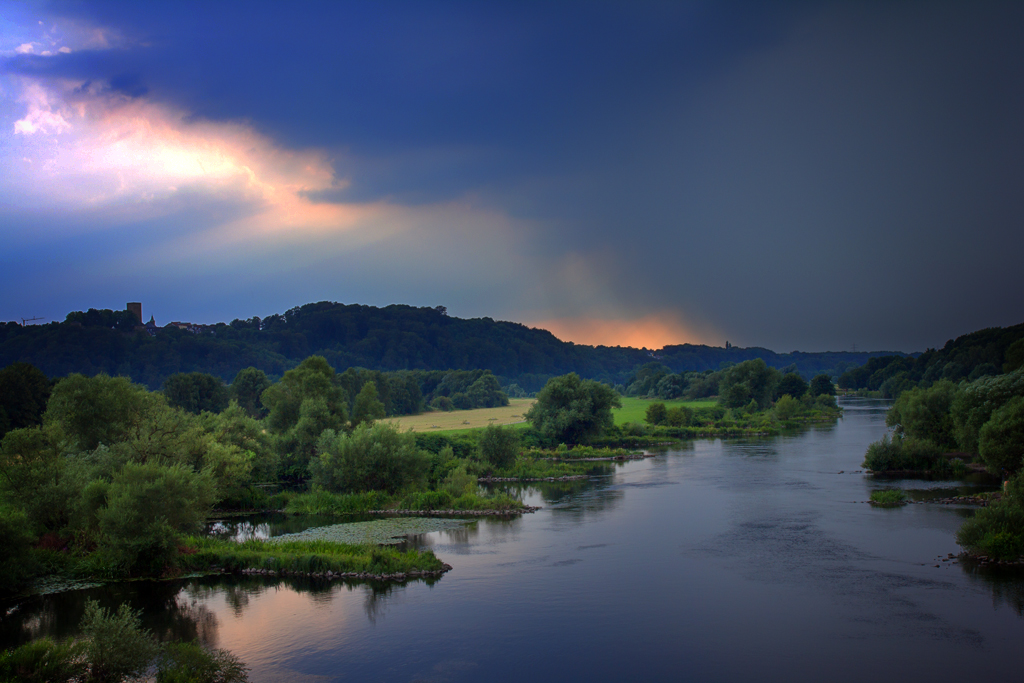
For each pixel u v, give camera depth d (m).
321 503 62.25
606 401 111.06
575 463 93.06
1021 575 38.25
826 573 39.47
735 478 75.06
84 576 40.16
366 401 110.38
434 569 40.72
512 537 49.69
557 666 28.36
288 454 86.06
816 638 30.58
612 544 47.09
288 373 102.62
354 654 29.59
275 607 35.22
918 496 61.41
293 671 28.03
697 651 29.56
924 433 86.56
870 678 26.91
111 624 27.00
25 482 43.69
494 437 83.88
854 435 121.75
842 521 52.25
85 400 63.41
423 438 89.69
